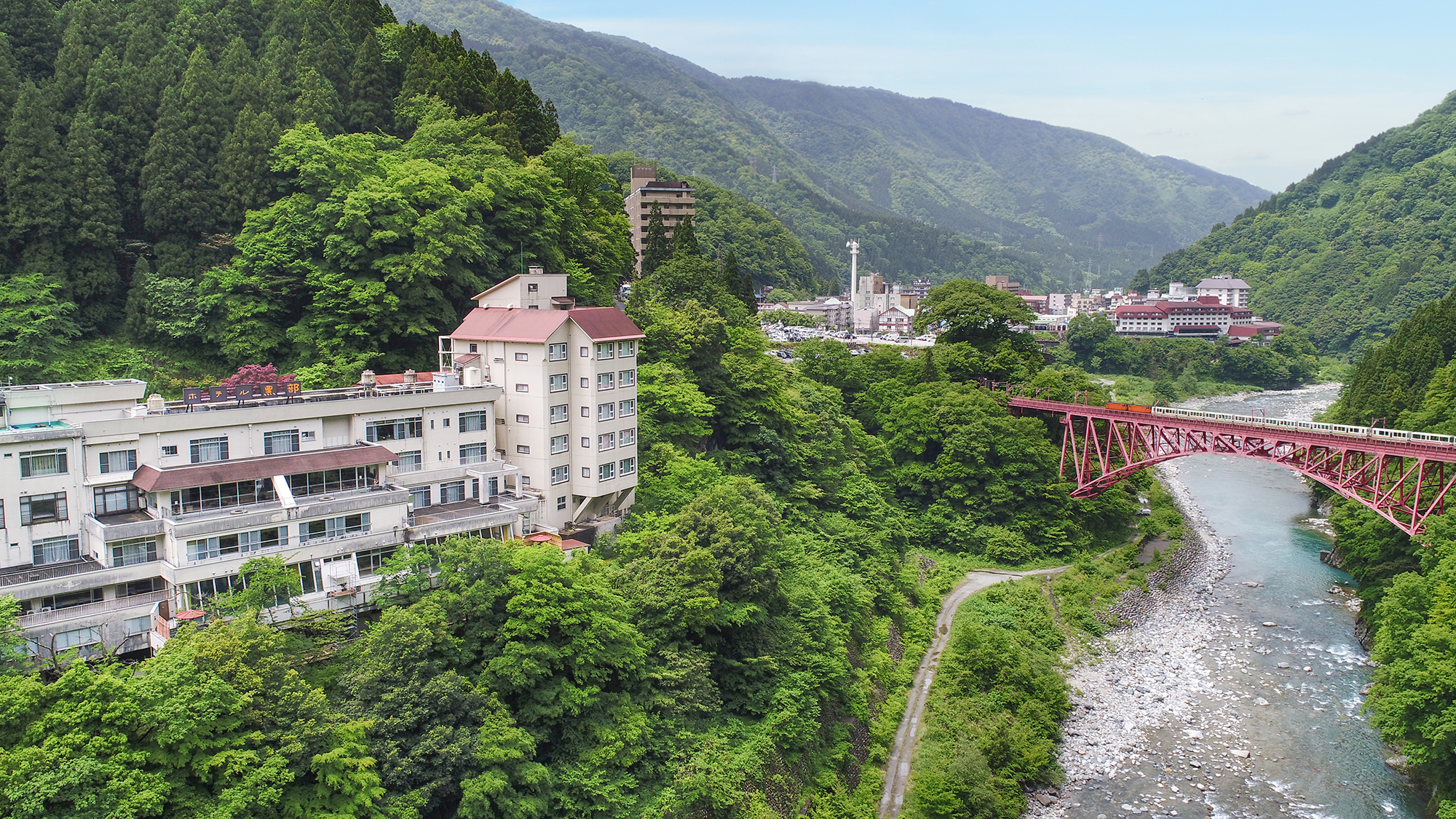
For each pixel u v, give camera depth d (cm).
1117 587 9738
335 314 8250
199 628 4484
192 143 9006
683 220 14350
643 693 5403
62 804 3316
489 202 9300
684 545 6047
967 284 15450
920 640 8212
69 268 8200
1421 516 8031
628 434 7306
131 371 7931
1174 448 10269
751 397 9600
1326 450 8725
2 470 4759
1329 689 7631
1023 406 12638
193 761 3691
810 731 5953
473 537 5812
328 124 9994
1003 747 6512
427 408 6438
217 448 5553
